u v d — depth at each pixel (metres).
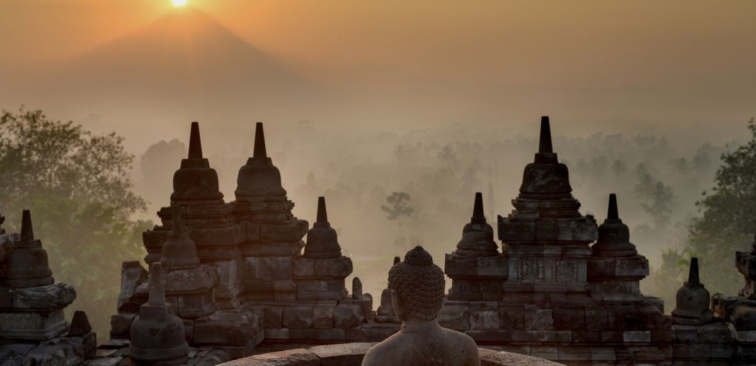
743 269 15.55
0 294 13.58
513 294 15.67
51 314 13.77
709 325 15.38
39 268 13.77
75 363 13.55
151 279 13.62
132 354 13.52
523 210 15.83
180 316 14.71
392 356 6.73
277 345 15.93
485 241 15.93
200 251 15.75
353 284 16.91
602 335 15.16
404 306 6.89
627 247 15.67
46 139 67.75
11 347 13.35
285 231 16.41
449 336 6.89
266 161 16.77
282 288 16.38
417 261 6.93
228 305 15.68
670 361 15.20
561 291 15.56
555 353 15.27
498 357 8.09
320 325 15.82
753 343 14.91
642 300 15.62
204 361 13.82
